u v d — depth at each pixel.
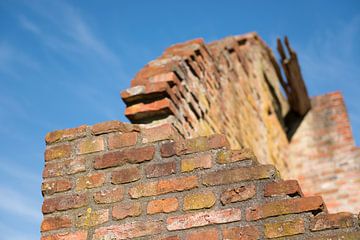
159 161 3.13
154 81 4.01
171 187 3.02
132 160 3.18
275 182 2.84
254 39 8.34
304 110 9.93
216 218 2.85
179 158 3.10
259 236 2.72
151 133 3.25
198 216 2.88
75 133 3.38
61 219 3.11
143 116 3.88
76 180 3.22
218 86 5.57
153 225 2.94
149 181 3.08
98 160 3.24
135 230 2.95
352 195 9.01
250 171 2.92
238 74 6.78
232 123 5.84
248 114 6.85
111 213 3.04
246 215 2.80
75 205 3.14
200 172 3.02
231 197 2.88
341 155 9.42
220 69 5.84
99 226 3.03
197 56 4.96
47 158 3.35
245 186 2.88
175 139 3.26
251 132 6.75
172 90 3.99
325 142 9.61
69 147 3.35
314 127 9.84
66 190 3.21
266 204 2.79
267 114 8.20
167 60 4.32
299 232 2.66
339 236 2.58
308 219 2.68
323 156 9.48
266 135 7.74
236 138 5.83
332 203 9.03
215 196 2.91
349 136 9.56
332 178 9.24
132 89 3.91
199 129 4.49
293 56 8.60
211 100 5.14
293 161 9.55
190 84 4.52
